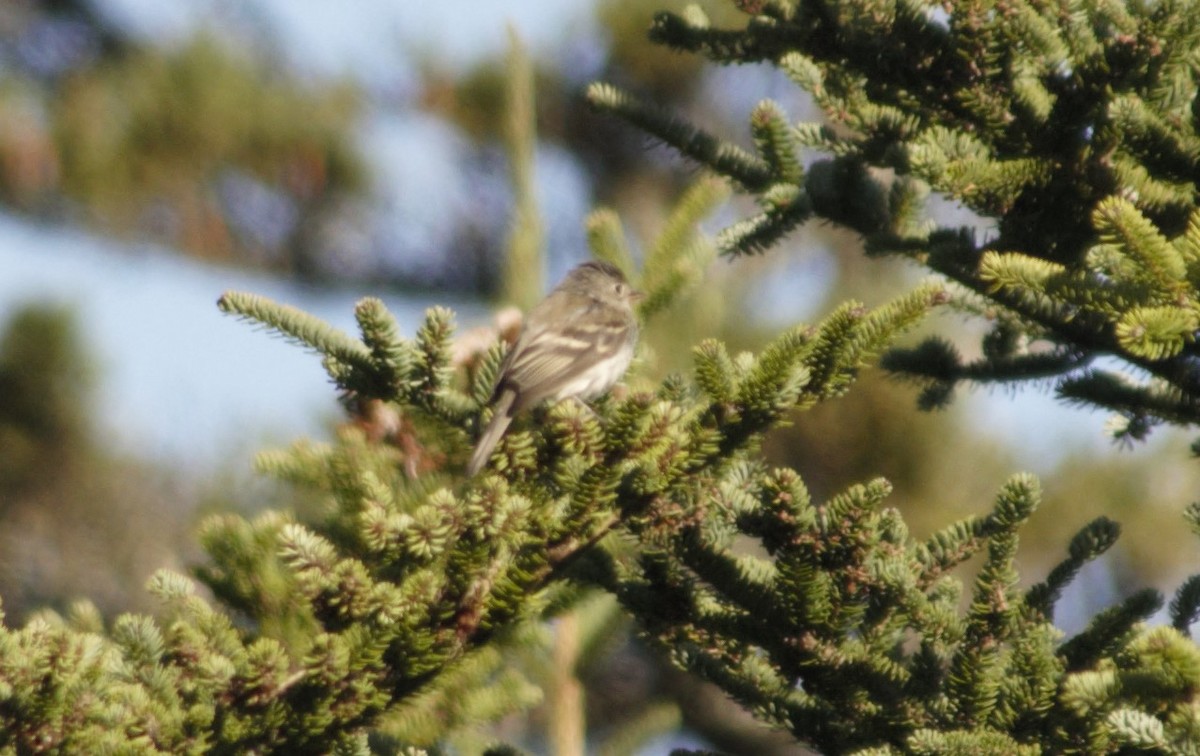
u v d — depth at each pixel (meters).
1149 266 7.63
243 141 22.44
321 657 7.30
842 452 20.78
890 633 8.17
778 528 7.68
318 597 7.42
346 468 9.05
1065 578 7.89
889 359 11.24
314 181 23.11
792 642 8.00
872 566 7.71
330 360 8.87
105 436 19.53
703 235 11.76
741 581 8.07
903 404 20.50
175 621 7.81
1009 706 7.43
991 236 10.05
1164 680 6.71
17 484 19.06
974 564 19.23
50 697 7.14
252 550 8.78
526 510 7.43
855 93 10.35
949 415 20.72
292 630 8.66
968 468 20.70
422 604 7.48
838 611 7.83
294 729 7.46
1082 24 9.16
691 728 21.33
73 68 23.00
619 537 8.37
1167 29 8.61
